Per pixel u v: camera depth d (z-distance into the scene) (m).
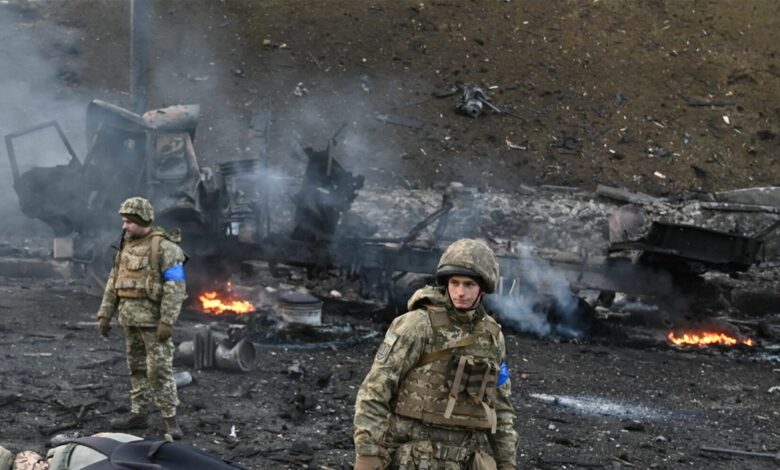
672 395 10.25
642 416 9.23
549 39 28.11
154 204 12.70
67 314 11.73
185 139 13.23
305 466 6.87
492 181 23.23
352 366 10.13
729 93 27.41
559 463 7.47
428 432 3.90
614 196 22.62
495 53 27.39
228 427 7.60
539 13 28.98
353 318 12.80
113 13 26.91
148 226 7.08
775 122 26.75
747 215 22.25
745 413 9.70
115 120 12.81
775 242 21.75
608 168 24.28
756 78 28.06
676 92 27.14
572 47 27.98
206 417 7.77
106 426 7.31
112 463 3.37
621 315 14.09
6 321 11.02
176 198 12.73
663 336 13.43
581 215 21.08
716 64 28.23
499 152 24.20
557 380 10.45
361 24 27.67
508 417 4.10
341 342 11.16
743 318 15.78
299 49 26.61
